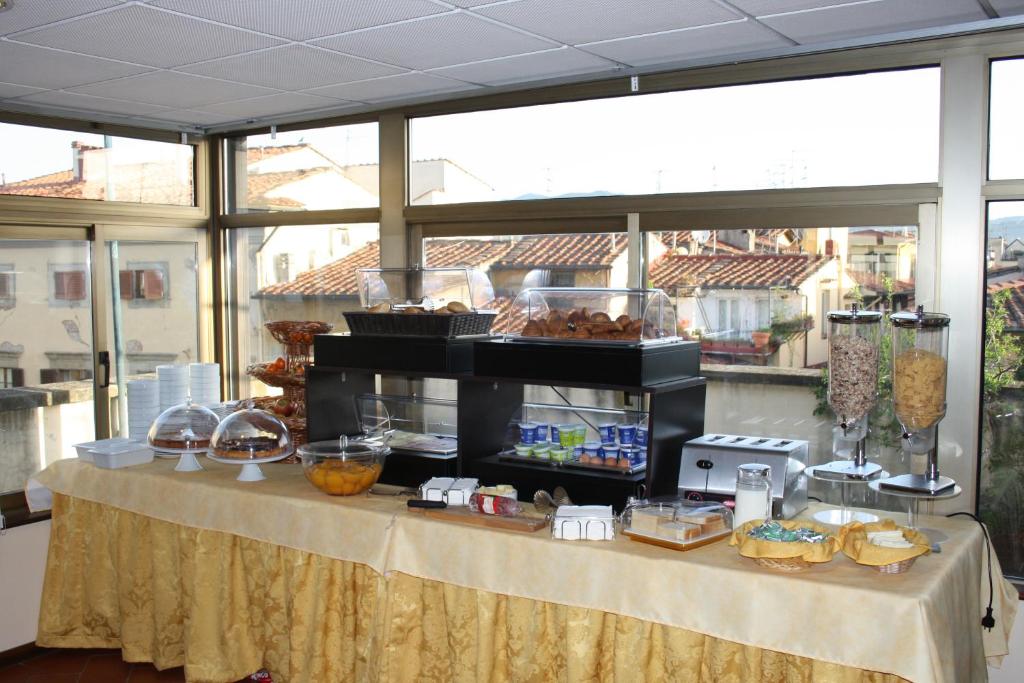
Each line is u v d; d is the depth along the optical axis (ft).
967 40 10.81
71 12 9.78
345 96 14.34
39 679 13.08
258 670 12.44
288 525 11.32
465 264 15.01
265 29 10.50
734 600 8.71
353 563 11.04
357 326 12.76
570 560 9.51
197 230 17.57
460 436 11.89
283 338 14.34
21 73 12.55
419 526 10.39
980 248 10.94
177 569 12.63
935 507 11.41
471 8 9.71
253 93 14.01
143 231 16.60
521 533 9.92
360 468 11.39
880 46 11.29
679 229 12.96
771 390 12.51
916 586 8.34
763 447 10.51
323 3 9.52
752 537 8.86
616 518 10.27
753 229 12.44
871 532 9.11
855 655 8.22
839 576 8.63
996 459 11.22
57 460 14.87
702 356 12.98
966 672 9.09
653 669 9.39
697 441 10.89
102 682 12.95
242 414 12.69
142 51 11.43
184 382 15.26
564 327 11.44
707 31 10.68
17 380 14.90
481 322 12.58
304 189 16.63
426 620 10.59
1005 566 11.27
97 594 13.43
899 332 9.86
